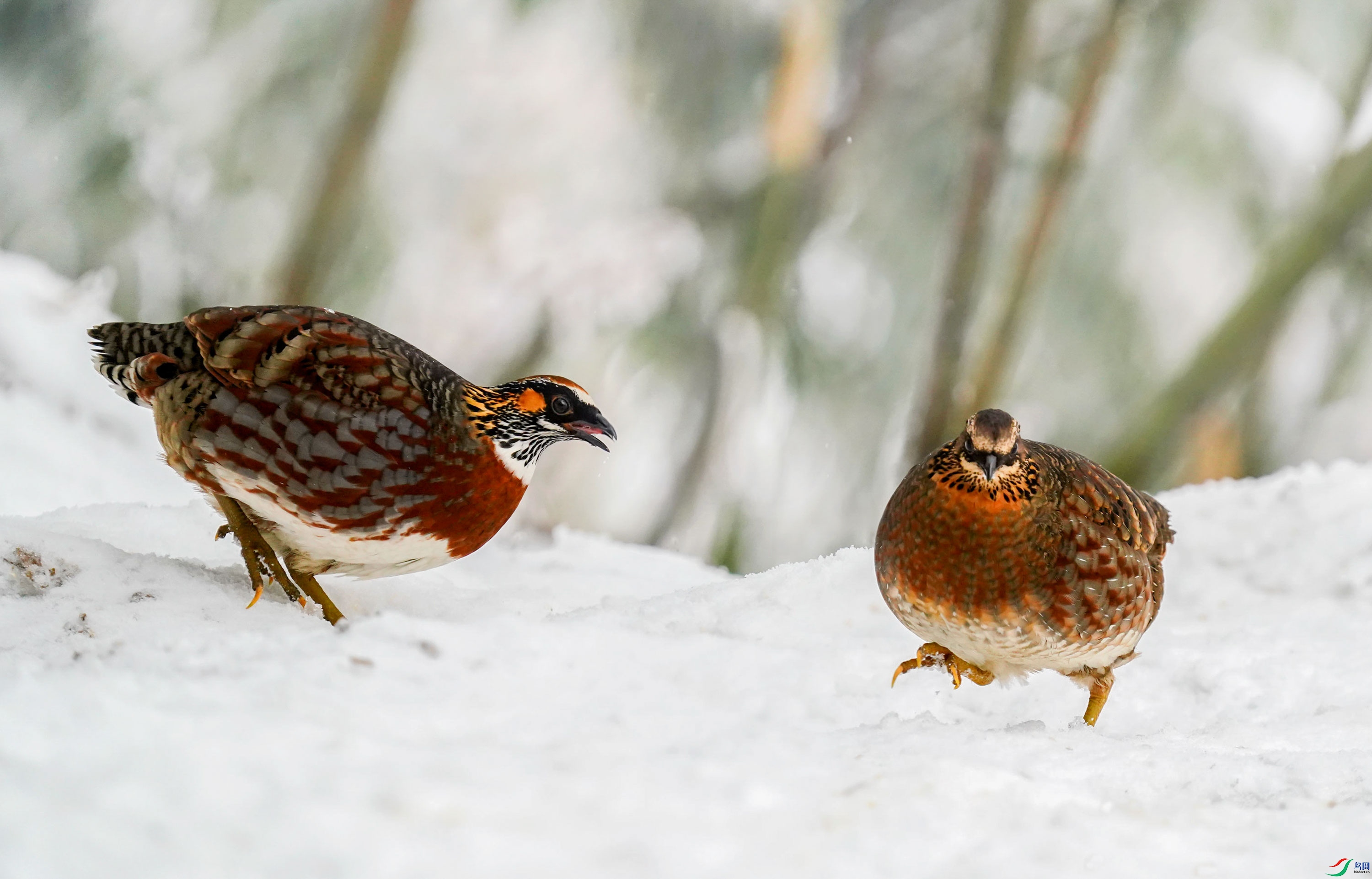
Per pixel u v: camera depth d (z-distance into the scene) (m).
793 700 6.87
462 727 5.15
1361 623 10.23
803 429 22.27
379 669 5.50
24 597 7.16
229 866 3.81
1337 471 13.04
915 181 22.97
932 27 22.08
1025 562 7.01
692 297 22.25
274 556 7.93
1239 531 12.27
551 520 20.67
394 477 7.62
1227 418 23.02
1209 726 8.05
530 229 21.58
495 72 22.06
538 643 6.11
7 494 11.54
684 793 4.72
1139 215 22.05
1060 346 22.81
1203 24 21.39
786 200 21.36
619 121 22.17
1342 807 5.55
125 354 8.02
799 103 21.03
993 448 6.75
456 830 4.17
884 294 22.77
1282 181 21.42
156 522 9.24
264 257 21.95
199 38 21.83
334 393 7.54
